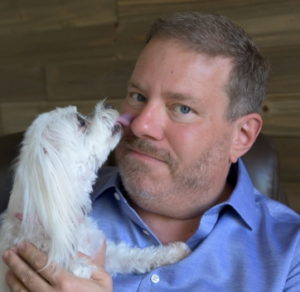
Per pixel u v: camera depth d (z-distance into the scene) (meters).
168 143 1.03
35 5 2.34
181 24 1.04
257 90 1.14
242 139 1.16
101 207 1.22
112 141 1.23
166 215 1.14
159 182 1.06
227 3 1.83
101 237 1.14
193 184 1.06
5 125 2.57
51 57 2.34
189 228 1.15
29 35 2.39
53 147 1.08
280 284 0.96
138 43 2.06
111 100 2.19
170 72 1.01
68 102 2.33
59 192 1.04
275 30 1.75
